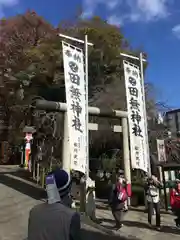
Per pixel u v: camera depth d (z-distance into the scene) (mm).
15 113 27000
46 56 21797
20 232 7789
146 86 20891
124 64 13156
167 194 13258
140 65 14000
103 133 18625
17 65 24672
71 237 2133
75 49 11891
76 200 12555
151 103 20172
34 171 18578
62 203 2303
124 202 8859
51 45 22172
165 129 20203
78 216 2225
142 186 13625
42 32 26031
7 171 22516
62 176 2334
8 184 15898
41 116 19078
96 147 19453
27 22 26406
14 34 26266
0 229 8031
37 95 20484
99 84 21000
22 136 28406
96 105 19031
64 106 12711
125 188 9039
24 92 23359
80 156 10969
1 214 9773
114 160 17156
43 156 17844
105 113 13805
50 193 2295
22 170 23172
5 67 25516
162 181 13312
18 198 12500
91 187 10383
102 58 21219
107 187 16203
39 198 12641
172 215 11617
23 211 10289
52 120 17344
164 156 14055
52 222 2162
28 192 13914
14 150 32656
